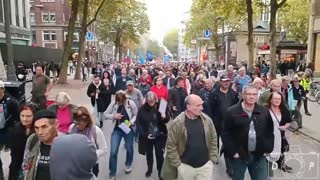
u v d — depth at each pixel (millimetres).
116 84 13641
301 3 45469
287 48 40812
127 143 7352
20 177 4773
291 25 48375
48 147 3684
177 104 9469
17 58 32562
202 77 11336
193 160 4695
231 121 5062
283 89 11078
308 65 29359
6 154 8336
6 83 9914
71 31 27297
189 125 4730
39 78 8680
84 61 45875
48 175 3600
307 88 15133
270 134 5082
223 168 7770
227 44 45406
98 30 64938
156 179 7145
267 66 33094
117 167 7898
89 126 4891
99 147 4949
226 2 25422
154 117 7039
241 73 12125
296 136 11023
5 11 17766
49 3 67062
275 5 20062
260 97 6816
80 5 33344
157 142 7074
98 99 11664
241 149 5035
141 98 9234
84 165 1927
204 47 60938
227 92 8141
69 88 25078
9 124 6168
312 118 14250
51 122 3631
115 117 7121
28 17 48281
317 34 32812
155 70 20719
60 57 51094
